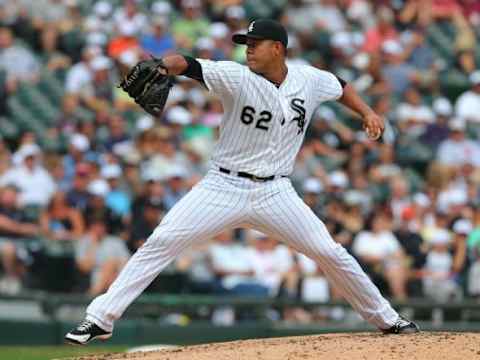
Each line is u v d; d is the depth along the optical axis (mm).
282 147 25188
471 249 50562
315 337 26109
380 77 65938
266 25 24828
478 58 73688
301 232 25375
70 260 47844
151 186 48500
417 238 50344
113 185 51156
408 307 46562
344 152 59625
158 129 55969
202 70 24359
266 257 48281
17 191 50875
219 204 24922
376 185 56312
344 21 72062
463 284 49656
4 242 47469
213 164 25234
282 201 25219
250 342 25562
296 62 65688
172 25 67188
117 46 63125
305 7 71688
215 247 48156
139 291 25016
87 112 59469
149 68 23906
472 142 62719
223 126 25062
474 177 59750
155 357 24297
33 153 52250
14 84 62156
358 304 26406
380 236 49375
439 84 68688
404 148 61938
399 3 75000
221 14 69562
